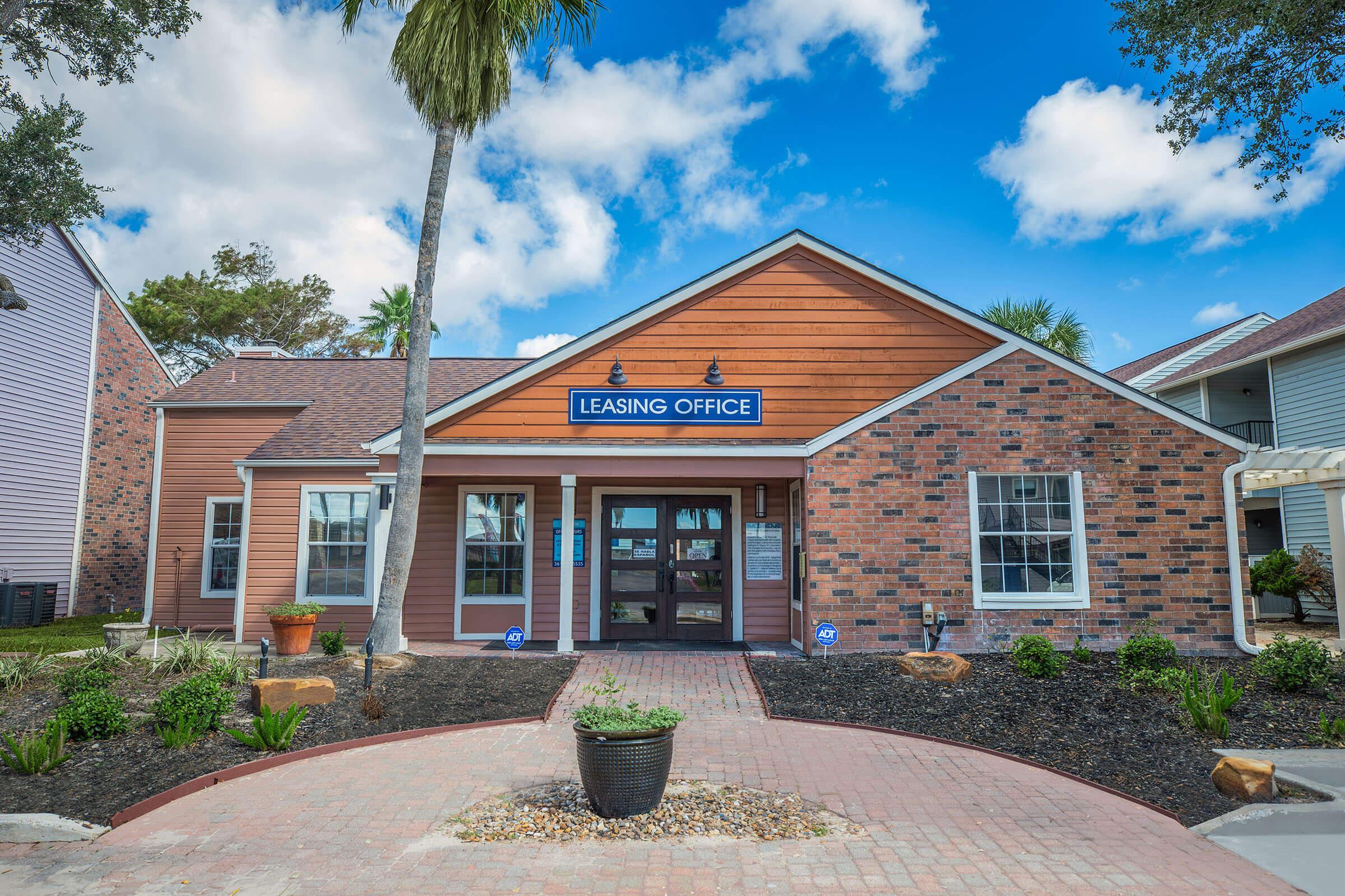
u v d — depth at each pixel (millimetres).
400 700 8656
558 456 11875
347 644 13234
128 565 20594
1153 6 11195
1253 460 11180
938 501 11258
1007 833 5324
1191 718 7832
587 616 13266
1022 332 23953
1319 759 6828
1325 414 17297
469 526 13492
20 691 8688
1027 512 11305
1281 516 18531
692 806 5699
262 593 13562
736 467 11742
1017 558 11250
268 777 6449
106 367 19875
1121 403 11359
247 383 17266
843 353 12258
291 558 13648
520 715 8359
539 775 6434
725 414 12141
